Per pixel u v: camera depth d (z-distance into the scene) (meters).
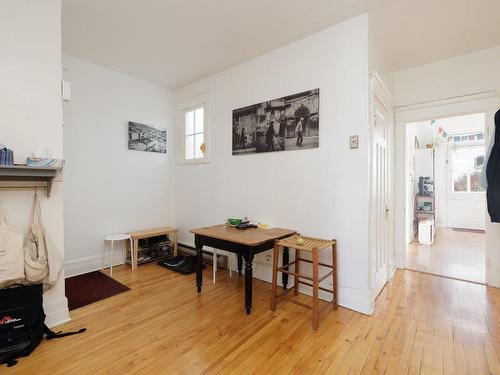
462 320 2.16
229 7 2.28
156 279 3.05
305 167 2.71
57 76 2.06
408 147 5.12
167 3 2.23
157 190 4.09
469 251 4.46
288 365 1.62
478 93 2.91
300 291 2.72
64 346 1.79
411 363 1.63
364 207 2.32
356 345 1.82
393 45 2.84
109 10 2.32
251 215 3.19
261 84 3.10
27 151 1.92
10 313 1.72
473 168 6.75
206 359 1.67
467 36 2.66
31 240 1.93
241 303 2.45
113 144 3.56
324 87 2.57
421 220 5.50
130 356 1.70
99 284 2.89
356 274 2.36
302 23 2.48
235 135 3.36
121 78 3.62
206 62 3.29
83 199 3.27
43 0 2.00
